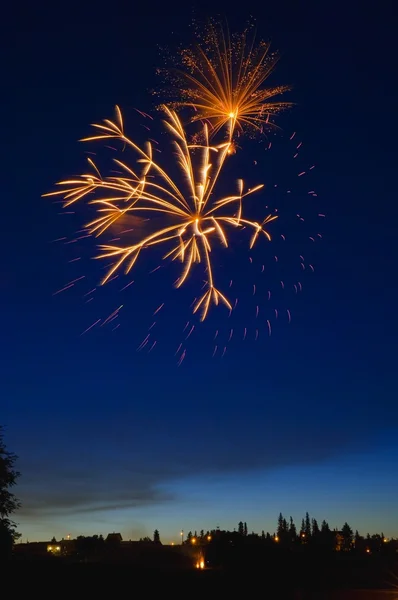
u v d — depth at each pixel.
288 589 31.42
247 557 39.88
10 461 48.69
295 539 70.31
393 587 34.19
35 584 25.56
